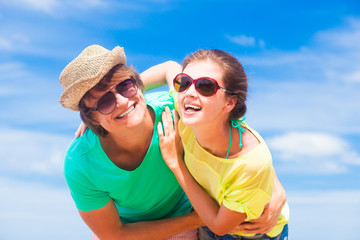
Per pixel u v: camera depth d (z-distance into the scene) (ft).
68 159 12.58
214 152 11.23
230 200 11.10
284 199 12.64
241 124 11.69
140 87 12.08
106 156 12.26
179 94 10.60
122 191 12.78
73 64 11.41
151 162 12.50
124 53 11.78
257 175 10.81
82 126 12.93
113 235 13.30
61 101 12.11
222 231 11.58
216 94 10.34
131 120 11.49
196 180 12.14
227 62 10.48
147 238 13.30
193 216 13.29
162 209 13.93
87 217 13.16
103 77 11.21
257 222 11.94
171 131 12.19
